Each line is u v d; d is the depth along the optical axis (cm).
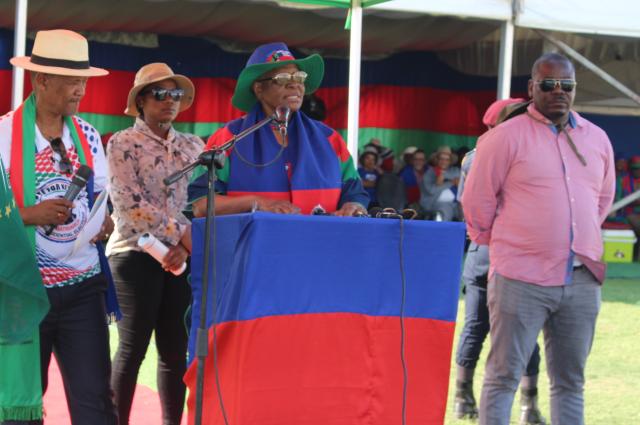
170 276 496
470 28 1499
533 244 458
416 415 373
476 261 585
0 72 1450
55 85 407
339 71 1741
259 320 344
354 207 390
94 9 1351
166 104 494
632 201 1543
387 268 367
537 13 1059
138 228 475
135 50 1562
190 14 1392
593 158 468
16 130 402
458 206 1616
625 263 1573
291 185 401
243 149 404
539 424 581
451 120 1806
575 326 466
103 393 409
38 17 1377
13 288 388
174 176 362
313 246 353
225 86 1631
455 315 380
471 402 600
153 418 571
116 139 490
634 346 838
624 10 1080
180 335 500
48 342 411
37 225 391
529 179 461
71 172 412
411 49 1723
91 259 418
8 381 393
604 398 654
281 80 404
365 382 364
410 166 1706
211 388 364
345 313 360
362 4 889
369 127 1764
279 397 350
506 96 1068
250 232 343
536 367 584
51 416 566
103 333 417
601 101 1794
